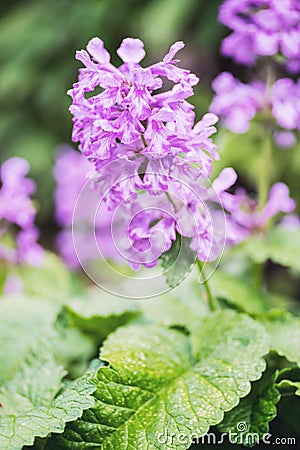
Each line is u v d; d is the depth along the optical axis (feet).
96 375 1.26
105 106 1.21
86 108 1.22
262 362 1.30
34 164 3.32
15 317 1.49
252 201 1.62
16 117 3.45
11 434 1.17
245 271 1.77
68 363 1.60
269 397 1.30
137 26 3.12
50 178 3.31
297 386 1.29
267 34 1.54
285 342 1.42
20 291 1.77
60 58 3.37
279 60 1.59
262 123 1.62
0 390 1.35
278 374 1.32
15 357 1.43
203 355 1.35
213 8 2.86
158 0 3.03
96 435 1.23
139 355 1.32
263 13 1.54
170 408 1.25
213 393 1.27
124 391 1.27
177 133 1.22
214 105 1.61
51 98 3.34
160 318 1.49
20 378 1.38
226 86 1.61
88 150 1.22
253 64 1.64
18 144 3.41
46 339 1.44
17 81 3.34
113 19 3.22
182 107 1.23
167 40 2.85
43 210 3.32
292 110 1.59
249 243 1.60
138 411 1.26
